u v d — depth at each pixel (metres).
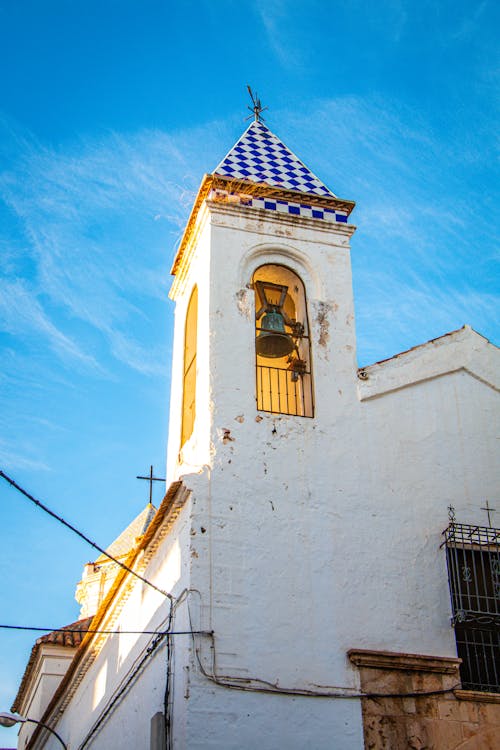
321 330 14.44
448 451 14.06
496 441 14.42
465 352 14.95
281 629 11.90
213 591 11.87
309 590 12.30
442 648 12.48
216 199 14.95
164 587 13.28
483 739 11.87
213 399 13.27
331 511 12.98
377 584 12.66
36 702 24.67
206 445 12.95
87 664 18.52
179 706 11.40
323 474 13.21
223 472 12.75
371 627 12.33
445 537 13.32
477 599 12.88
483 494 13.88
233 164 15.74
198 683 11.21
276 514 12.69
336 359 14.26
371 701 11.77
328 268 15.05
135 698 14.14
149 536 13.74
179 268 16.69
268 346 14.52
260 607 11.96
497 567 13.09
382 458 13.65
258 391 14.98
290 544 12.54
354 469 13.41
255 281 14.94
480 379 14.86
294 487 12.97
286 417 13.48
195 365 15.25
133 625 15.09
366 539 12.94
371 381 14.18
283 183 15.63
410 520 13.30
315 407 13.72
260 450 13.09
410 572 12.91
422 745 11.64
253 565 12.22
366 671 11.97
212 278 14.28
